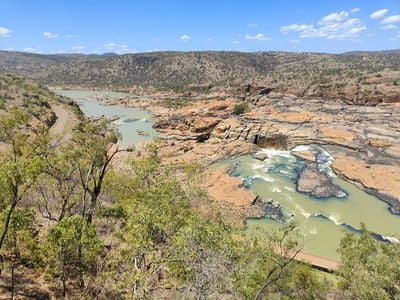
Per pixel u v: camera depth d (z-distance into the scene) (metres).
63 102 143.38
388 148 85.94
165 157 85.81
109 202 35.16
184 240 16.78
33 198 33.91
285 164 82.88
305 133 98.56
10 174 20.31
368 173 73.00
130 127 127.44
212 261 16.38
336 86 169.38
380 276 22.25
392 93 148.62
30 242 23.45
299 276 27.94
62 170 29.47
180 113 140.12
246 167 81.00
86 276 25.80
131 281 16.52
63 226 22.47
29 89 136.62
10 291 23.38
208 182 68.50
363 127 102.75
